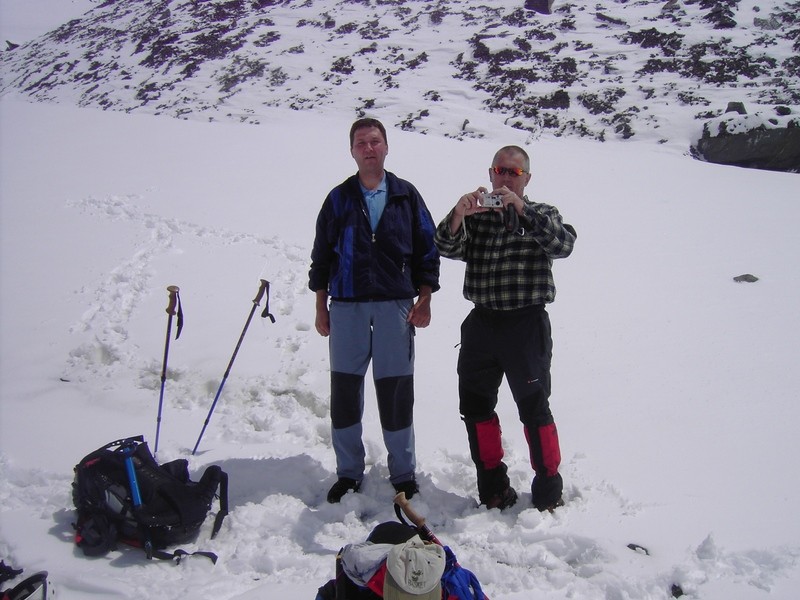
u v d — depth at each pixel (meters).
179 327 4.07
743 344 6.27
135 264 7.79
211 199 10.64
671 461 4.24
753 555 3.24
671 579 3.07
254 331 6.24
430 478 4.03
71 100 35.28
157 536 3.30
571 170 14.12
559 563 3.26
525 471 4.05
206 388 5.31
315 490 3.98
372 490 3.91
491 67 30.23
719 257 9.00
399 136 15.94
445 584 2.24
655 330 6.61
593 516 3.59
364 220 3.69
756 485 3.95
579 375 5.64
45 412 4.90
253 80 32.50
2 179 11.46
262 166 12.77
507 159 3.46
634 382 5.49
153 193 10.84
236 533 3.49
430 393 5.24
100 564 3.22
